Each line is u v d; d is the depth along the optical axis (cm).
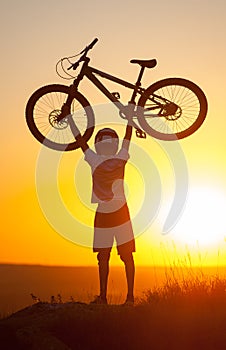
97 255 1176
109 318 1053
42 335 1027
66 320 1051
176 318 1055
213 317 1057
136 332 1032
